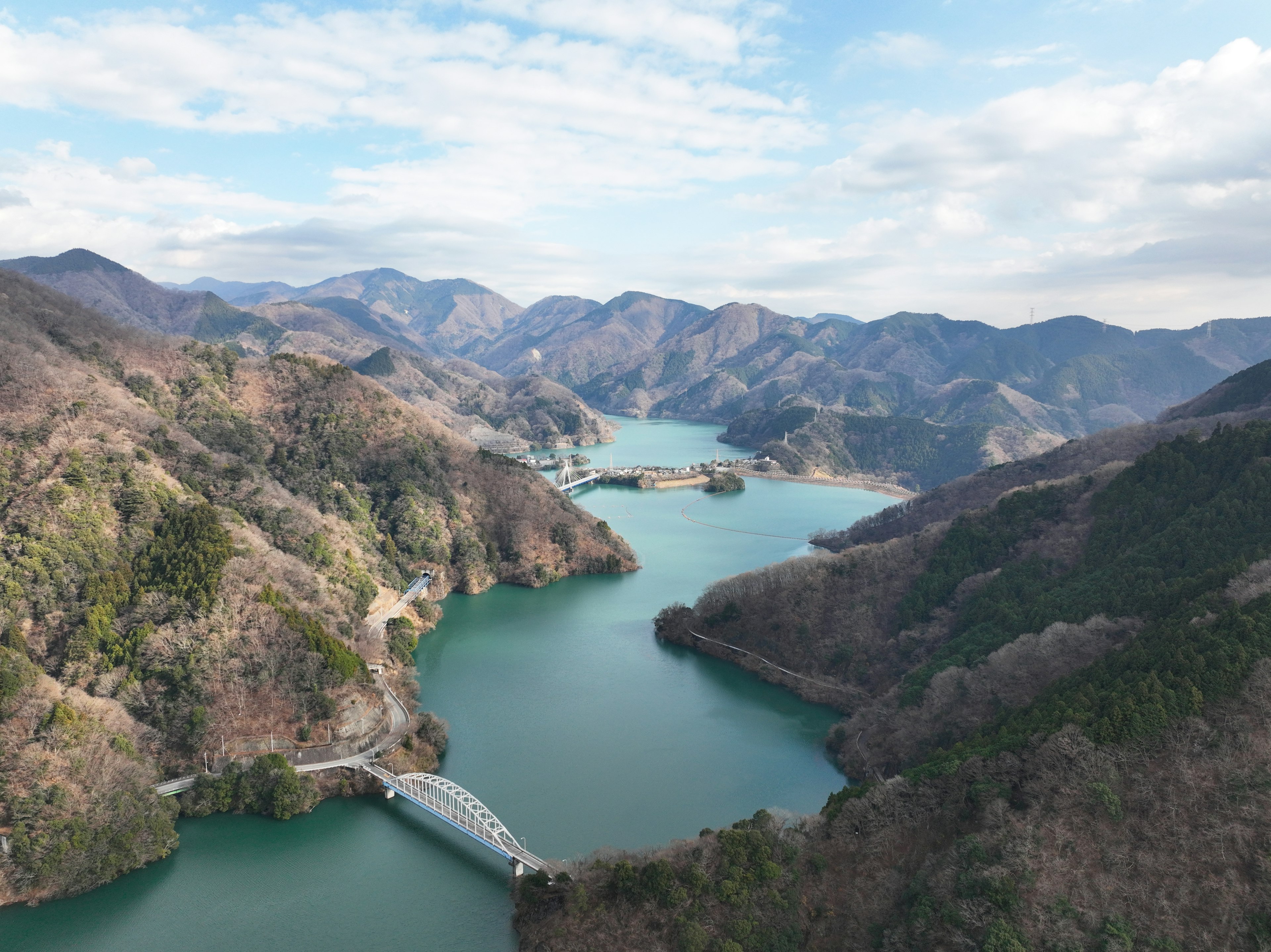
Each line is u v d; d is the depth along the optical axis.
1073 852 108.69
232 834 150.38
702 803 160.12
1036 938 100.56
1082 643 159.62
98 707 155.75
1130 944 98.06
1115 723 120.06
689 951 109.06
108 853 135.88
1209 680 121.25
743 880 117.38
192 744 161.00
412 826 154.25
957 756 133.75
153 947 122.62
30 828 132.50
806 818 134.25
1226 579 152.75
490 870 142.00
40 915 128.88
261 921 128.25
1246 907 98.38
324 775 162.75
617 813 156.38
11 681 147.12
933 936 105.44
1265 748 110.75
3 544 174.12
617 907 117.31
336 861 143.25
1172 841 106.62
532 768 174.00
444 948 122.25
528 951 116.44
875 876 120.44
